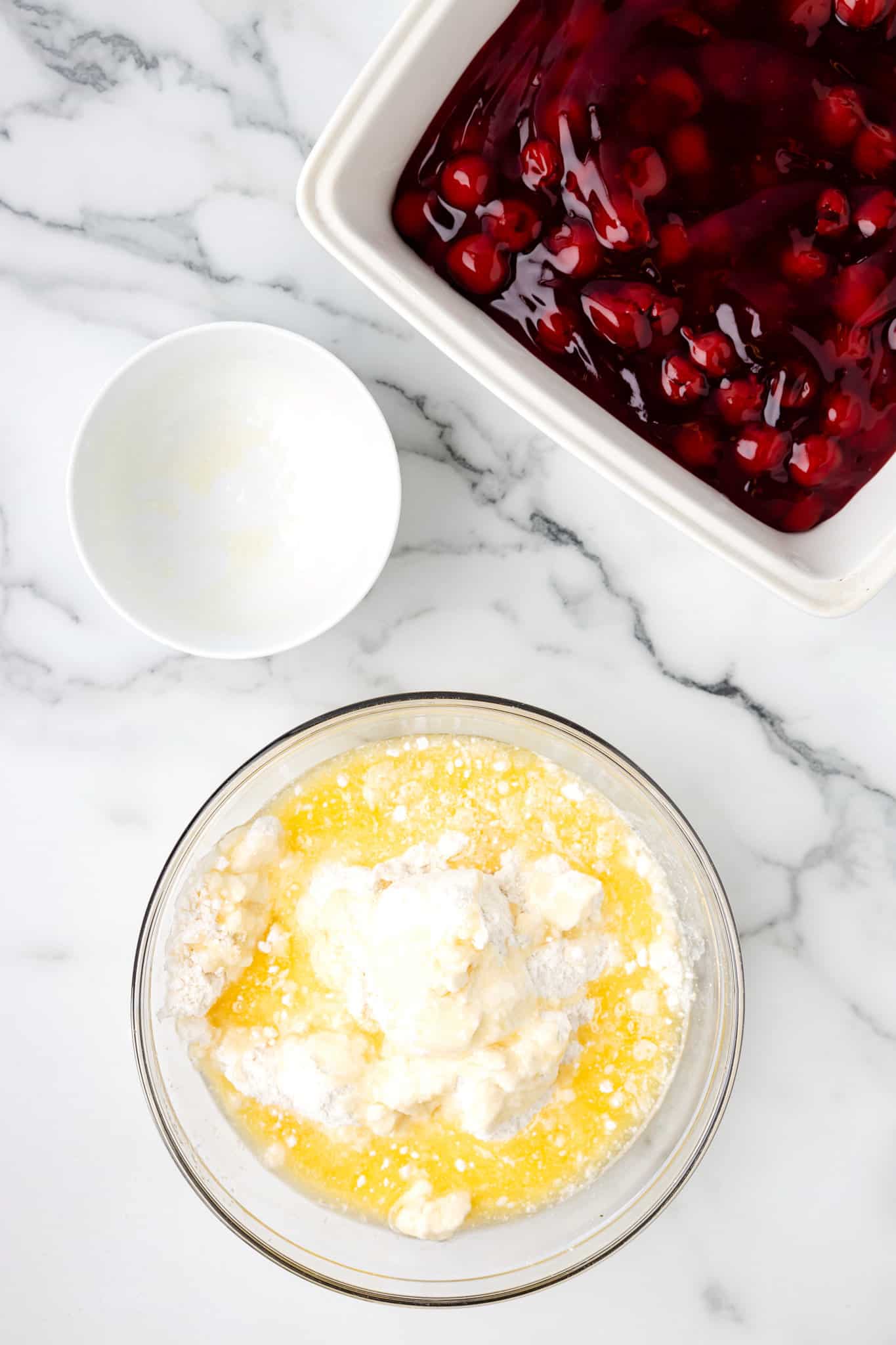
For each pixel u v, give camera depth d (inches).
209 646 25.6
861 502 22.8
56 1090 27.2
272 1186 26.4
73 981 27.1
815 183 21.8
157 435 25.9
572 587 26.6
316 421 25.9
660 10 21.5
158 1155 27.2
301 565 26.1
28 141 25.6
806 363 22.2
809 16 21.4
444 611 26.7
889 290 21.9
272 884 26.2
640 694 26.7
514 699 26.8
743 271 21.9
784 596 22.5
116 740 26.9
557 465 26.3
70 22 25.4
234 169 25.6
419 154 22.2
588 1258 25.3
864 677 26.5
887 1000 26.9
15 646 26.7
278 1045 25.9
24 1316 27.4
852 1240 27.0
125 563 25.9
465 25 21.3
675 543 26.4
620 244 21.7
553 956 25.5
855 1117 27.0
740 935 26.9
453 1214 25.7
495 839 26.2
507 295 22.5
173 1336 27.3
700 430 22.6
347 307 26.0
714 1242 27.2
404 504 26.5
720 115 21.6
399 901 25.1
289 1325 27.2
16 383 26.2
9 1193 27.3
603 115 21.5
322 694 26.8
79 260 25.9
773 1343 27.1
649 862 26.1
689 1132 26.2
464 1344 27.2
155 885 26.3
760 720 26.7
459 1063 25.1
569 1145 26.1
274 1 25.2
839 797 26.7
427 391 26.2
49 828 27.0
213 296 26.0
